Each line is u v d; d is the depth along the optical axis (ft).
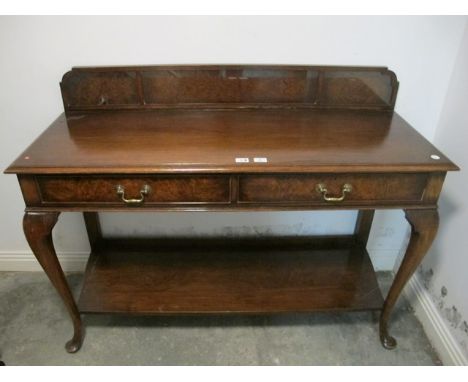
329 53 3.91
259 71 3.86
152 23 3.68
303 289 4.38
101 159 2.96
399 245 5.26
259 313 4.12
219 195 3.13
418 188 3.16
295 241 5.04
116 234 5.05
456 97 3.98
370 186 3.12
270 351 4.31
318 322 4.68
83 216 4.75
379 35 3.83
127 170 2.87
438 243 4.36
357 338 4.47
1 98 4.03
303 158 3.01
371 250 5.32
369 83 3.96
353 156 3.05
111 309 4.11
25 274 5.33
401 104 4.25
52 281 3.67
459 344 3.99
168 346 4.36
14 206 4.79
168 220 4.93
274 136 3.40
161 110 4.00
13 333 4.50
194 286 4.41
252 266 4.68
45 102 4.08
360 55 3.93
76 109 3.94
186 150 3.11
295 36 3.81
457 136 3.98
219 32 3.76
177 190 3.09
